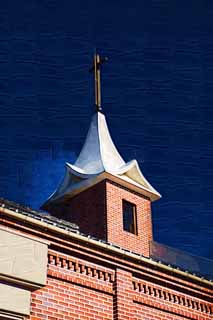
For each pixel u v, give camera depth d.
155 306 19.86
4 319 15.69
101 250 18.62
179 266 23.59
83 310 17.64
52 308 16.84
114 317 18.39
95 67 28.53
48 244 17.27
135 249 23.25
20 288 16.23
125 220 23.83
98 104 27.81
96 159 25.08
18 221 16.67
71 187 24.31
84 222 23.58
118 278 18.89
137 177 24.80
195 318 21.05
